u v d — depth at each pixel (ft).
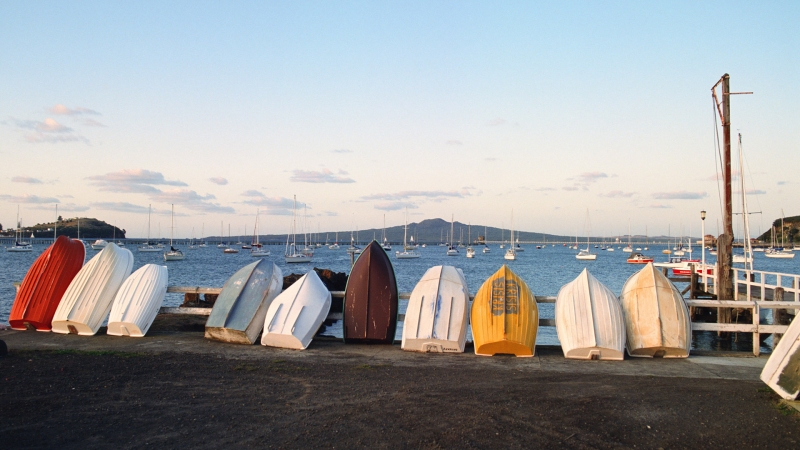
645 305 26.58
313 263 245.86
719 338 53.21
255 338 28.48
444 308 27.94
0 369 21.95
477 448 14.30
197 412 16.99
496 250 528.63
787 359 18.07
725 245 43.70
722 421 16.30
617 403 17.90
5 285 110.01
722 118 43.06
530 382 20.68
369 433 15.28
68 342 27.96
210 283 130.72
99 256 31.55
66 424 15.90
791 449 14.42
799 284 42.83
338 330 54.13
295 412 17.03
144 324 29.76
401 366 23.58
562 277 166.09
